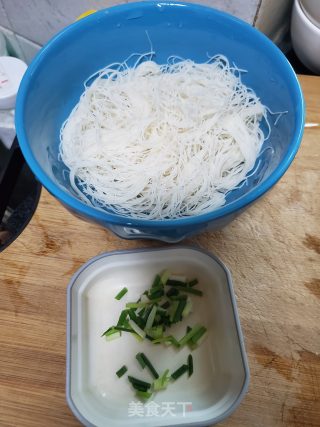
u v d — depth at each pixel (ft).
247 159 0.74
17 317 0.78
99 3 0.91
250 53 0.72
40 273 0.81
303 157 0.90
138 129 0.76
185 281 0.84
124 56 0.80
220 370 0.76
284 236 0.84
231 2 0.80
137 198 0.73
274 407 0.70
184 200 0.72
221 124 0.76
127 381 0.75
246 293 0.79
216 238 0.84
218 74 0.79
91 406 0.71
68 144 0.75
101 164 0.74
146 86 0.79
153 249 0.83
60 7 0.97
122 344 0.78
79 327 0.78
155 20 0.73
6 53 1.17
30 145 0.62
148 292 0.82
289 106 0.66
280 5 0.91
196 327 0.79
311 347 0.74
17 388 0.73
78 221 0.85
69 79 0.75
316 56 0.94
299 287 0.79
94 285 0.83
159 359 0.77
